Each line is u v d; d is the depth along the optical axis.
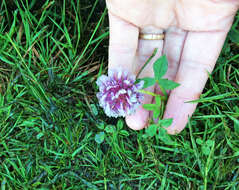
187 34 0.16
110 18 0.15
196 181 0.16
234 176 0.16
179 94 0.16
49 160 0.16
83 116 0.17
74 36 0.17
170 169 0.16
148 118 0.16
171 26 0.15
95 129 0.17
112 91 0.13
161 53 0.16
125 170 0.16
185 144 0.16
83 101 0.17
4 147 0.16
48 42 0.18
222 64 0.17
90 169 0.16
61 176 0.16
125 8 0.14
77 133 0.16
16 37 0.17
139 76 0.16
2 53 0.17
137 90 0.13
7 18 0.17
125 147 0.17
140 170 0.16
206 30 0.15
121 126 0.16
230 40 0.17
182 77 0.16
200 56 0.15
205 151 0.16
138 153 0.16
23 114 0.17
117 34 0.15
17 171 0.16
